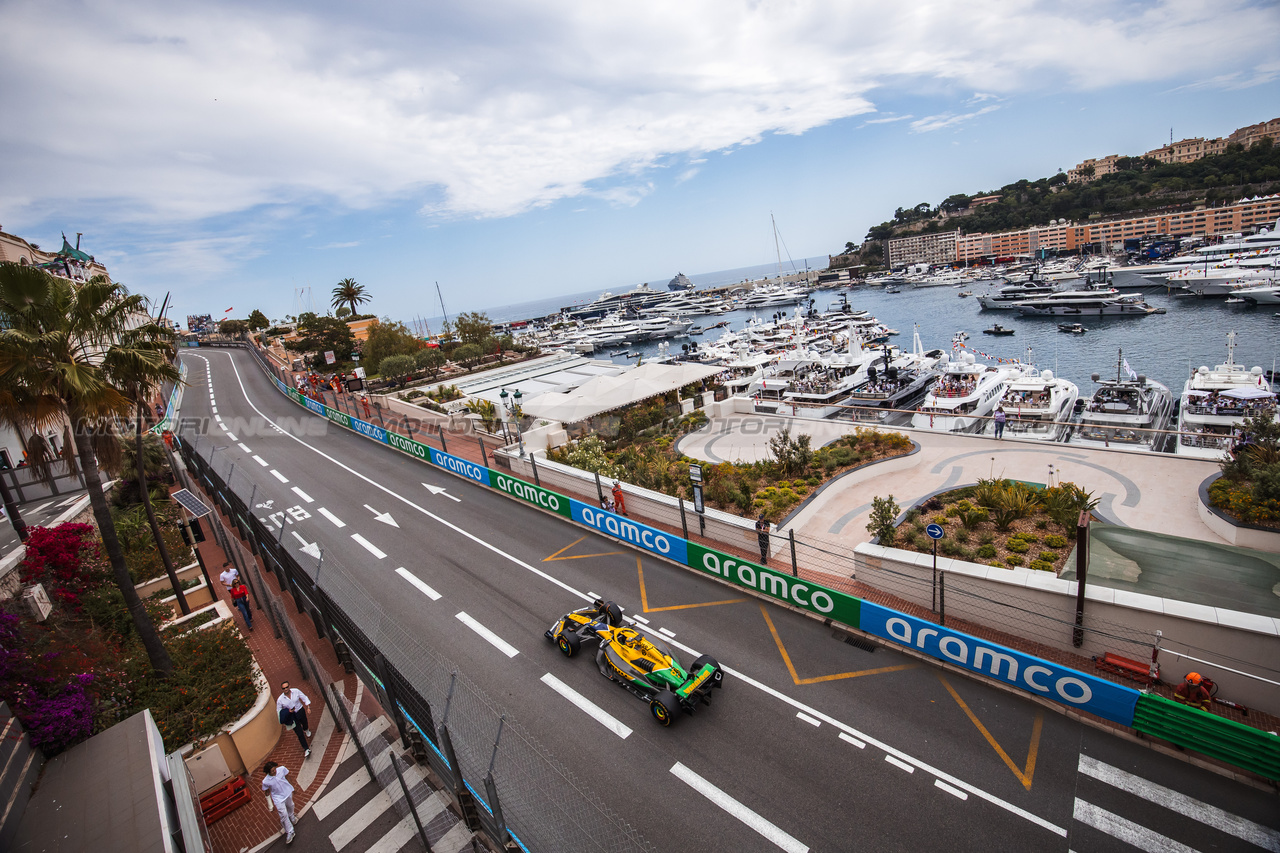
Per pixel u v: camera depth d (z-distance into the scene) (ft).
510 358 212.84
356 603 52.49
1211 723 29.45
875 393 130.41
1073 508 49.44
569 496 75.31
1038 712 34.19
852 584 48.96
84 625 47.26
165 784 27.61
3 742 26.22
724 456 83.35
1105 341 233.96
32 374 34.99
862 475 70.79
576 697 38.81
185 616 51.06
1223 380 104.68
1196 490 59.41
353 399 146.30
